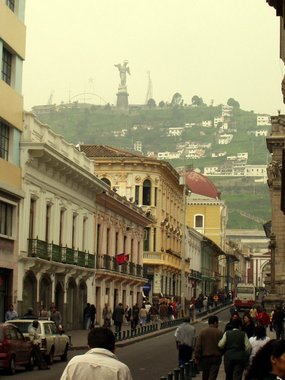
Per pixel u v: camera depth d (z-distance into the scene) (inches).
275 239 4899.1
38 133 2822.3
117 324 2997.0
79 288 3270.2
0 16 2541.8
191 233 6451.8
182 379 1332.4
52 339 1893.5
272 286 4864.7
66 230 3112.7
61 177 3004.4
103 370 524.4
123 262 3809.1
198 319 4311.0
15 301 2568.9
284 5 2038.6
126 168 4921.3
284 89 2736.2
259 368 518.3
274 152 4918.8
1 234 2471.7
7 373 1641.2
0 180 2468.0
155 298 4781.0
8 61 2659.9
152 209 4970.5
